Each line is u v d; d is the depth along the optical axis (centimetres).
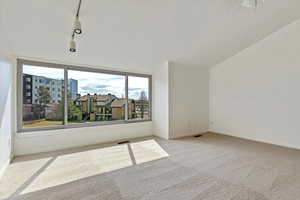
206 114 517
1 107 215
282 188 191
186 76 468
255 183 202
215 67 507
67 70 351
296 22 341
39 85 320
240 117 444
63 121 346
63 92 346
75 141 350
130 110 447
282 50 362
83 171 235
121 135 417
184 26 298
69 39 274
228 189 189
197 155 303
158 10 252
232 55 454
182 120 458
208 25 307
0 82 210
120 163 264
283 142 363
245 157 292
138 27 280
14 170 236
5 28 225
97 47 312
